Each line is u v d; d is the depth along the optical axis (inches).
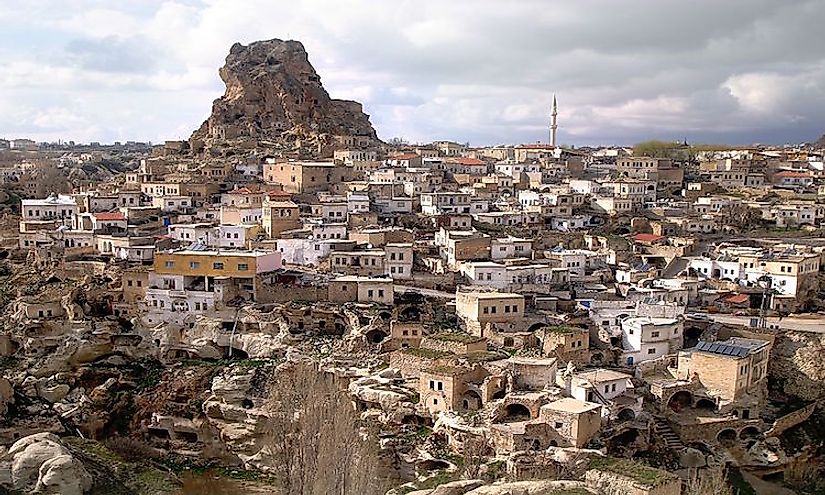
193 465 4867.1
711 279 6427.2
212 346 5546.3
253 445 4830.2
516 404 4284.0
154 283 5895.7
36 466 3853.3
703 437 4581.7
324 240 6688.0
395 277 6318.9
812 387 5064.0
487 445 4055.1
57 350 5482.3
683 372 4965.6
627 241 7317.9
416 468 4119.1
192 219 7795.3
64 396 5290.4
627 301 5816.9
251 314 5580.7
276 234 7121.1
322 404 3919.8
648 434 4347.9
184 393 5167.3
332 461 3673.7
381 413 4471.0
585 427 4040.4
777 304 5969.5
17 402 5093.5
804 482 4571.9
